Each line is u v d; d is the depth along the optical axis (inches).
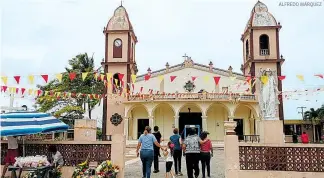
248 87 1513.3
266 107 636.1
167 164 463.5
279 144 452.4
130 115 1556.3
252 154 456.4
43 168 436.8
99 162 480.7
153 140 445.7
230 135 460.4
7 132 420.2
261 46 1541.6
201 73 1569.9
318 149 444.1
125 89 1491.1
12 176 447.5
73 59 1628.9
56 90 1491.1
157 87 1569.9
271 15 1553.9
